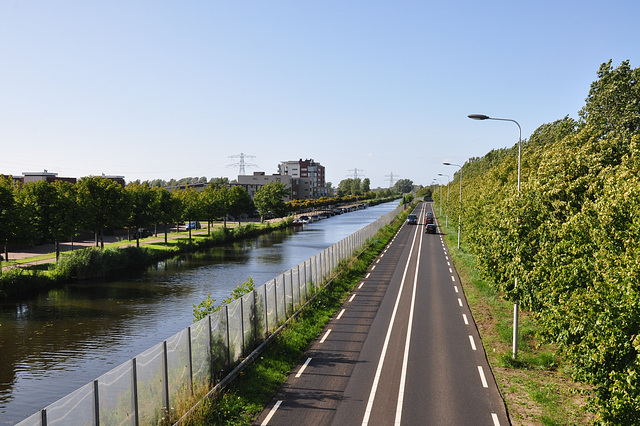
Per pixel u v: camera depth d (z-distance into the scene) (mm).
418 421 12891
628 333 8602
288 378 16000
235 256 56062
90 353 22938
